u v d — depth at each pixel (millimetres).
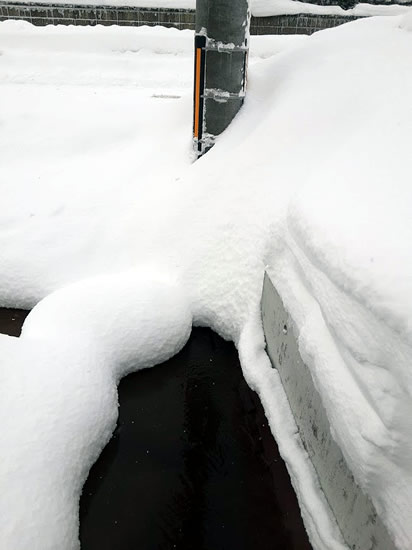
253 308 2945
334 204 2076
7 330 3254
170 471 2344
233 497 2213
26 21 8344
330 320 1738
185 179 3887
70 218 3953
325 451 1883
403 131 2426
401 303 1373
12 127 5125
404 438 1315
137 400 2770
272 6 8938
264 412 2635
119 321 2982
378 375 1415
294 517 2105
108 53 7848
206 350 3129
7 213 3982
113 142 4945
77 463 2227
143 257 3625
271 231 2707
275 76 4012
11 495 1873
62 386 2422
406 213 1778
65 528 1938
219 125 3904
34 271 3561
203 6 3443
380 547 1443
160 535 2051
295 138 3232
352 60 3506
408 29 3514
